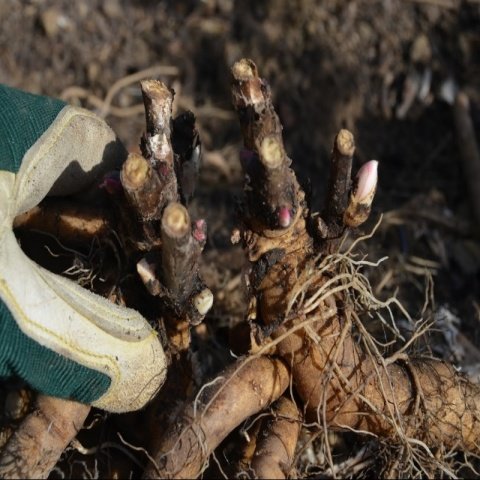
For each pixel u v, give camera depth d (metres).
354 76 0.62
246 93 0.33
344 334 0.35
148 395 0.36
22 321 0.32
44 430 0.34
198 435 0.34
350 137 0.34
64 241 0.41
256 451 0.35
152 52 0.63
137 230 0.37
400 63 0.63
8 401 0.38
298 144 0.60
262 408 0.36
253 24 0.63
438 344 0.47
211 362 0.43
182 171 0.39
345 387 0.36
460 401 0.37
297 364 0.36
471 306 0.51
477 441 0.38
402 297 0.50
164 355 0.37
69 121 0.38
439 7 0.65
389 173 0.59
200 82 0.62
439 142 0.61
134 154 0.34
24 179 0.35
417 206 0.56
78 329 0.34
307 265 0.36
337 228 0.36
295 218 0.35
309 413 0.37
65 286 0.34
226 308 0.46
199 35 0.64
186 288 0.35
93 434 0.38
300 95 0.61
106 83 0.61
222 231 0.53
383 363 0.36
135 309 0.38
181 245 0.32
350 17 0.64
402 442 0.36
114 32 0.63
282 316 0.35
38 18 0.62
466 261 0.54
